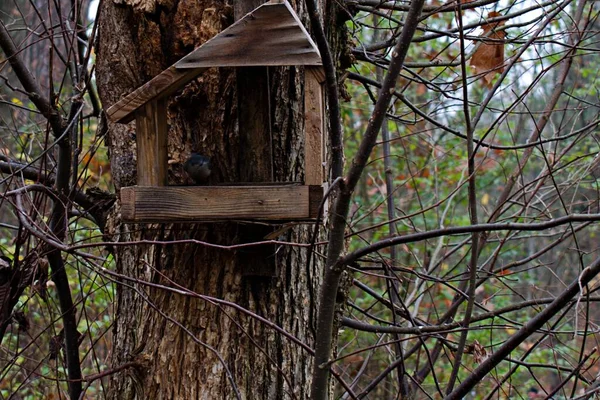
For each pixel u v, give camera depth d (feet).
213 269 10.48
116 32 11.09
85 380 10.68
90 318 20.15
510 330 27.37
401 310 14.96
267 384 10.34
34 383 18.25
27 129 19.77
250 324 10.38
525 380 29.94
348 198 8.21
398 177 29.58
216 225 10.56
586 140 29.01
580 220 7.59
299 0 11.38
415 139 31.14
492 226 7.84
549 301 13.85
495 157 31.86
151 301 10.23
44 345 19.45
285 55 9.37
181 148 10.78
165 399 10.36
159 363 10.48
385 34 18.99
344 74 12.58
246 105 10.45
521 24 14.21
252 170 10.48
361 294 28.68
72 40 13.73
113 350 11.35
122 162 11.57
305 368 10.64
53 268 13.99
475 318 13.76
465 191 31.68
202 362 10.33
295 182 10.55
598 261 8.81
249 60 9.41
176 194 9.55
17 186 13.85
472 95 28.53
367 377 22.74
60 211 13.92
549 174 13.01
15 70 13.55
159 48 10.89
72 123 12.90
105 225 12.41
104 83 11.27
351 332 25.45
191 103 10.78
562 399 23.72
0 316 12.76
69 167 13.84
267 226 10.33
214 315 10.39
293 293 10.71
